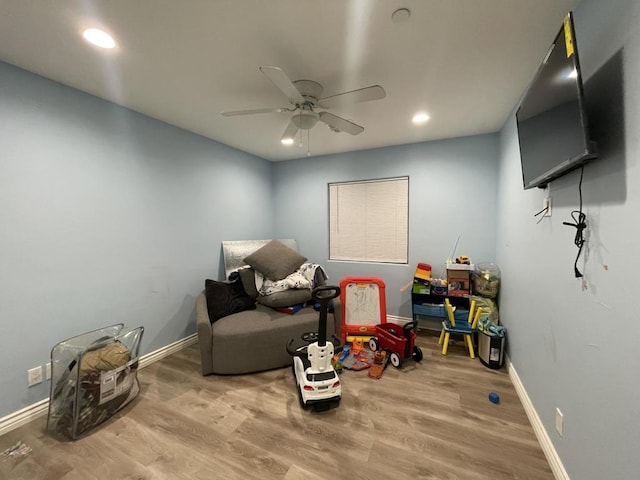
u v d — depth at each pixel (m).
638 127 0.84
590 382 1.10
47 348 1.85
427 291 2.96
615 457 0.94
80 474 1.41
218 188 3.27
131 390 1.96
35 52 1.56
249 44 1.50
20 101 1.71
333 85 1.91
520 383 2.00
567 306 1.30
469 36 1.43
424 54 1.58
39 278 1.81
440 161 3.16
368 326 2.88
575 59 0.96
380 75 1.80
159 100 2.17
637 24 0.85
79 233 2.01
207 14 1.28
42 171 1.81
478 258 3.05
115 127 2.23
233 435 1.67
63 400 1.70
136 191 2.39
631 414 0.87
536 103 1.37
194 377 2.31
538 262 1.68
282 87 1.58
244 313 2.68
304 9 1.24
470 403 1.94
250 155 3.77
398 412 1.85
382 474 1.40
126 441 1.62
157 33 1.41
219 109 2.34
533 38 1.44
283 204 4.15
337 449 1.56
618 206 0.94
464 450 1.54
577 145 1.02
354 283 3.01
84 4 1.21
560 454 1.34
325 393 1.84
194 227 2.97
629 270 0.88
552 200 1.48
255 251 3.31
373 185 3.57
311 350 1.93
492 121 2.58
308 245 4.02
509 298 2.36
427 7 1.23
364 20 1.31
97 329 2.08
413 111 2.36
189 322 2.93
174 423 1.77
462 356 2.63
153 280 2.56
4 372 1.67
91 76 1.82
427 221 3.27
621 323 0.92
